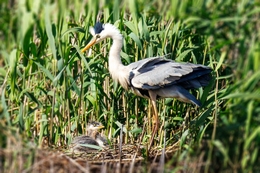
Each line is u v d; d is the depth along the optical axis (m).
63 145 14.67
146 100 15.61
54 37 13.69
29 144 11.22
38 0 11.12
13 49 13.06
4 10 11.41
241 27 10.79
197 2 11.25
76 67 15.45
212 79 13.58
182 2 11.05
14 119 14.26
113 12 14.02
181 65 13.91
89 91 15.05
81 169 11.38
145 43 15.01
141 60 14.46
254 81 10.42
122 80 14.49
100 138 15.09
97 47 15.53
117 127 15.45
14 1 12.33
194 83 14.11
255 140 10.66
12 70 13.05
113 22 15.41
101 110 15.53
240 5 10.62
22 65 14.05
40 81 14.80
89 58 15.16
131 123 15.72
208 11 11.41
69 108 14.98
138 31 14.52
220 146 10.49
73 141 14.54
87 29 14.27
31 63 13.79
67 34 14.12
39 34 14.05
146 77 14.08
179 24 13.94
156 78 13.98
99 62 14.70
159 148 14.54
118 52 14.64
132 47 15.39
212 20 10.98
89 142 14.56
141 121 15.76
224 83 14.65
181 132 14.95
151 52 14.73
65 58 14.07
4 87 13.34
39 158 11.21
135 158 13.71
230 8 11.19
